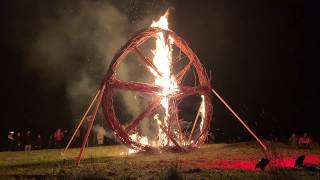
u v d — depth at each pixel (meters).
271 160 13.31
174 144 16.58
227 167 12.20
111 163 13.53
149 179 10.20
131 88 15.46
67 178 10.58
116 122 15.38
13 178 10.77
